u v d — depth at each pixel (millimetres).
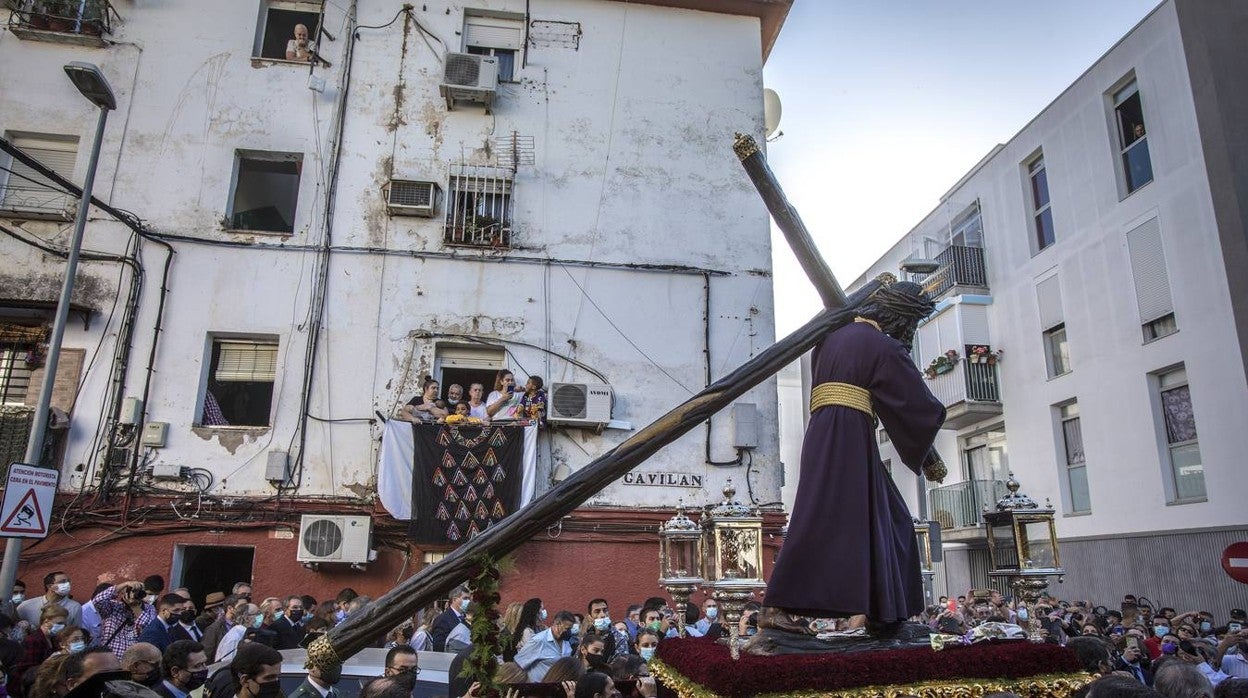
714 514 4637
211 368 13086
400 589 2814
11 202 13000
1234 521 14562
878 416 3580
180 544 12062
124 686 4094
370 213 13648
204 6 14172
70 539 11867
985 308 21688
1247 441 14383
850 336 3496
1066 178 19125
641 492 12984
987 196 22109
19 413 11969
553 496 2852
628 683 5293
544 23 14930
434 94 14312
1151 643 10258
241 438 12508
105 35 13797
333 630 2801
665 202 14344
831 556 3211
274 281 13164
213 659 8234
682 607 5684
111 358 12547
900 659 2982
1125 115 17750
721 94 15008
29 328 12586
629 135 14586
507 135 14289
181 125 13602
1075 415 18875
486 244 13664
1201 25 15570
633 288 13891
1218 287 15094
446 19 14703
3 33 13602
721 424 13469
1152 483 16359
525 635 8148
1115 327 17484
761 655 3133
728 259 14227
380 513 12266
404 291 13375
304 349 12930
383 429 12742
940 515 22812
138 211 13148
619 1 15258
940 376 22344
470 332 13328
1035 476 19719
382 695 4352
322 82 13891
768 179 3271
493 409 12617
